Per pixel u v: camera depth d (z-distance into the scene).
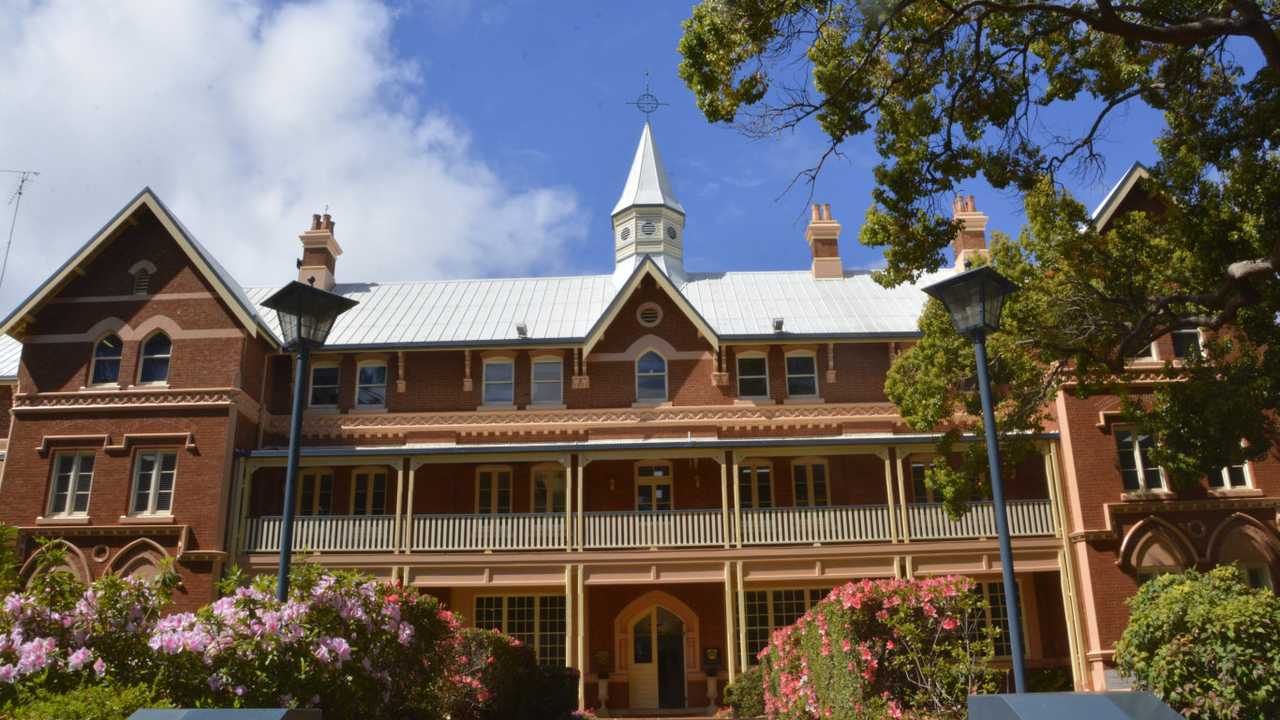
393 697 12.11
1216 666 11.63
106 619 9.03
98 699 7.08
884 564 25.59
